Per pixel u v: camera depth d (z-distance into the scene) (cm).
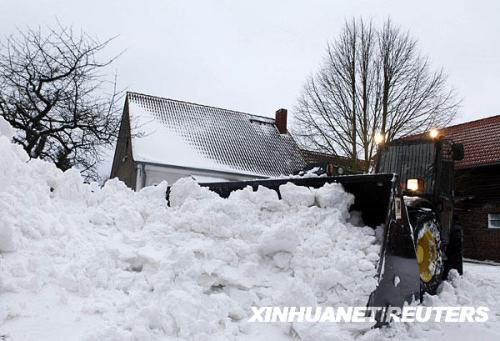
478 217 1284
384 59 1465
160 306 228
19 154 346
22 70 898
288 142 1928
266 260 291
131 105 1748
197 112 1892
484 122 1527
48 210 307
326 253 292
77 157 937
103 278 248
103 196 387
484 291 452
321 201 331
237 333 234
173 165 1484
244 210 324
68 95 916
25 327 197
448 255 489
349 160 1450
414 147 483
